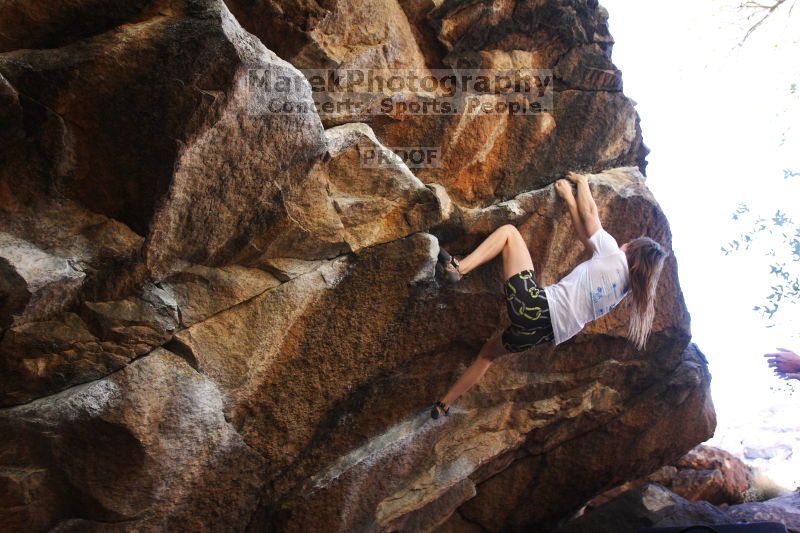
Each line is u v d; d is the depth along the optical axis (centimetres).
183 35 269
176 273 322
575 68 425
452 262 389
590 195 424
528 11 397
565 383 496
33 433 292
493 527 547
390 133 391
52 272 278
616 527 521
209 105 279
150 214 295
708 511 534
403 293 383
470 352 438
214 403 337
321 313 365
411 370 420
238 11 340
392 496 444
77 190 287
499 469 521
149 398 313
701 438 578
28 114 268
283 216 336
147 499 329
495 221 411
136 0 283
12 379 287
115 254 297
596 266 401
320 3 348
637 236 467
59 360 293
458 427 462
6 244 271
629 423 540
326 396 387
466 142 407
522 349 407
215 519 368
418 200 373
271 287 347
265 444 375
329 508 409
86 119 275
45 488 308
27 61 264
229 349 340
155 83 272
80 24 285
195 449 336
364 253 368
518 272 397
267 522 399
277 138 309
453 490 484
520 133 421
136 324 307
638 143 474
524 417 490
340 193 358
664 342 515
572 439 537
